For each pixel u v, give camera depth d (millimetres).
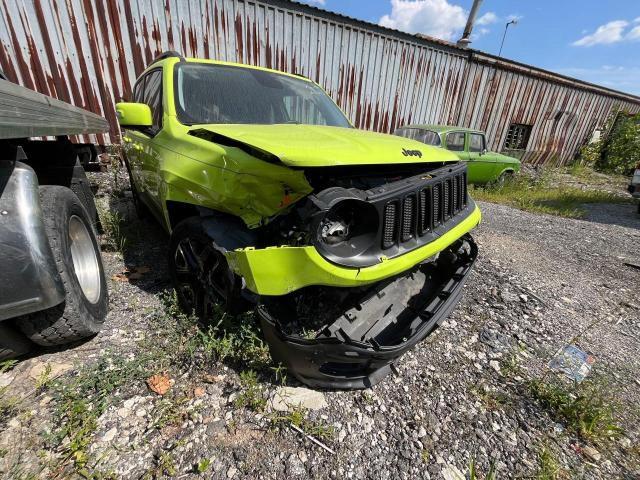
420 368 2195
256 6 6289
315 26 6996
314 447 1629
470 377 2166
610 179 13344
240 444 1601
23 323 1733
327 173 1692
